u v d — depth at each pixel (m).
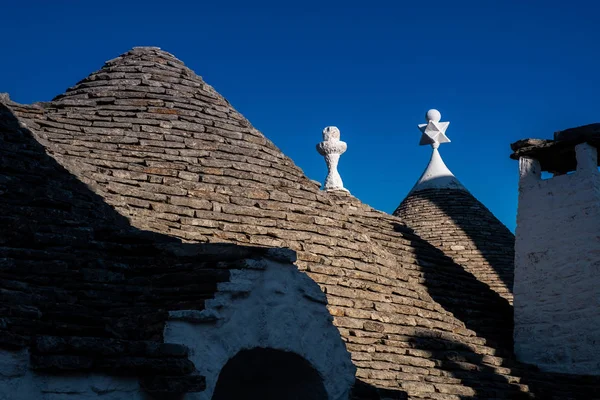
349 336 13.45
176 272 9.12
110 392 7.43
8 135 12.68
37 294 8.64
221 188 14.94
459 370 14.46
